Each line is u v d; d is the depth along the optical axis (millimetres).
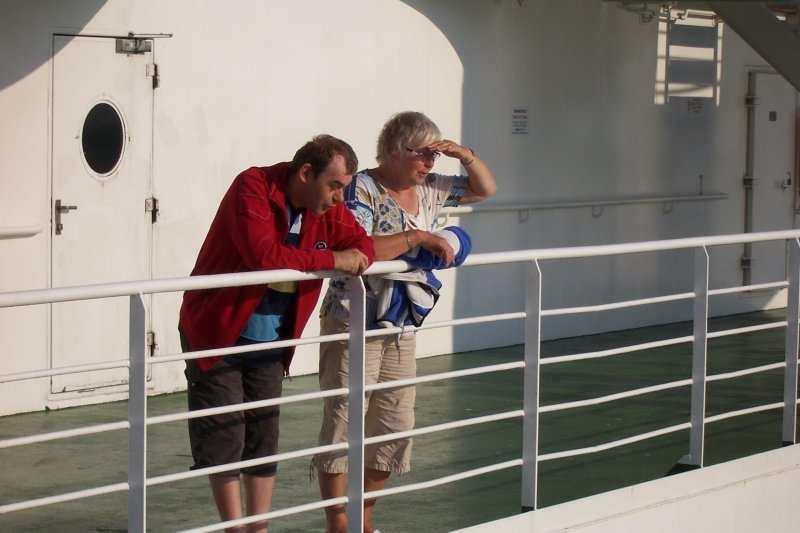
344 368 5430
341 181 4859
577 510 6250
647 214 13711
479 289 11914
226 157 9727
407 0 10992
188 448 7875
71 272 8773
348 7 10547
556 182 12594
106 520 6398
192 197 9508
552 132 12500
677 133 14008
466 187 5742
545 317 12680
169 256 9391
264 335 5078
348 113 10641
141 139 9125
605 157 13125
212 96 9594
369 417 5629
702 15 14102
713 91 14430
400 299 5402
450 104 11477
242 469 5270
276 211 4895
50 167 8602
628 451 8008
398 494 6875
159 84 9211
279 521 6367
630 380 10586
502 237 12062
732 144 14789
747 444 8023
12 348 8492
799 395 9812
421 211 5625
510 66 12008
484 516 6492
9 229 8305
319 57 10359
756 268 15359
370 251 5074
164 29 9219
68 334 8789
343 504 5457
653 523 6672
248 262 4781
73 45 8688
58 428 8234
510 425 8734
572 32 12609
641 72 13453
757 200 15195
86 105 8781
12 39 8336
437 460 7699
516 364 5871
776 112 15328
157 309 9328
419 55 11172
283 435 8297
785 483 7508
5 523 6301
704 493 6965
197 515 6484
